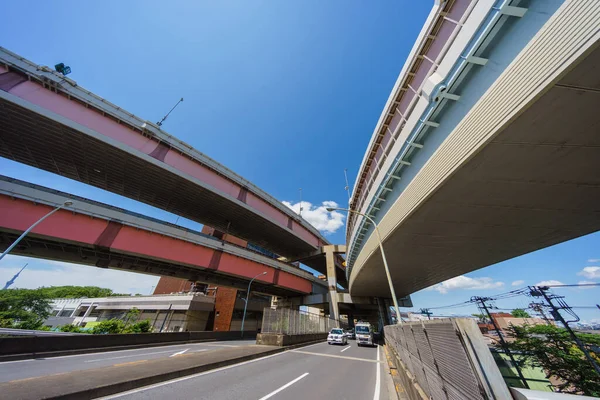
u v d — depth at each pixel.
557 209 11.12
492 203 10.62
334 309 40.03
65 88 17.73
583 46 4.53
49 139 19.00
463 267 23.95
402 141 10.94
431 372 3.98
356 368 11.36
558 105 5.75
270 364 11.21
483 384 2.04
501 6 5.84
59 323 45.75
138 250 20.39
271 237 40.03
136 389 6.54
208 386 7.14
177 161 24.28
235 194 30.11
